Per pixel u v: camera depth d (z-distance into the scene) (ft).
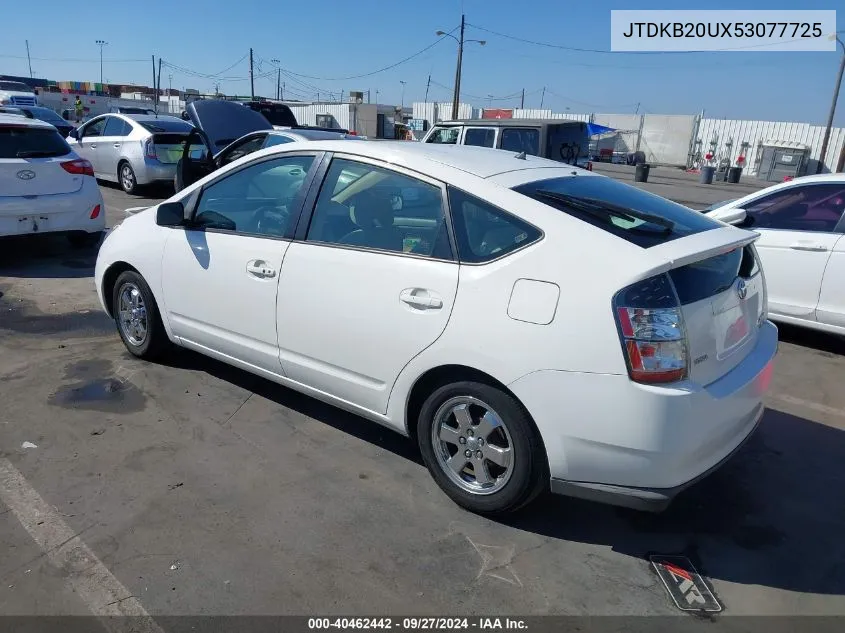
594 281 8.37
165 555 8.80
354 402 11.02
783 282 18.56
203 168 28.89
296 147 11.92
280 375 12.13
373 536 9.41
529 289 8.77
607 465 8.55
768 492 11.07
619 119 143.23
